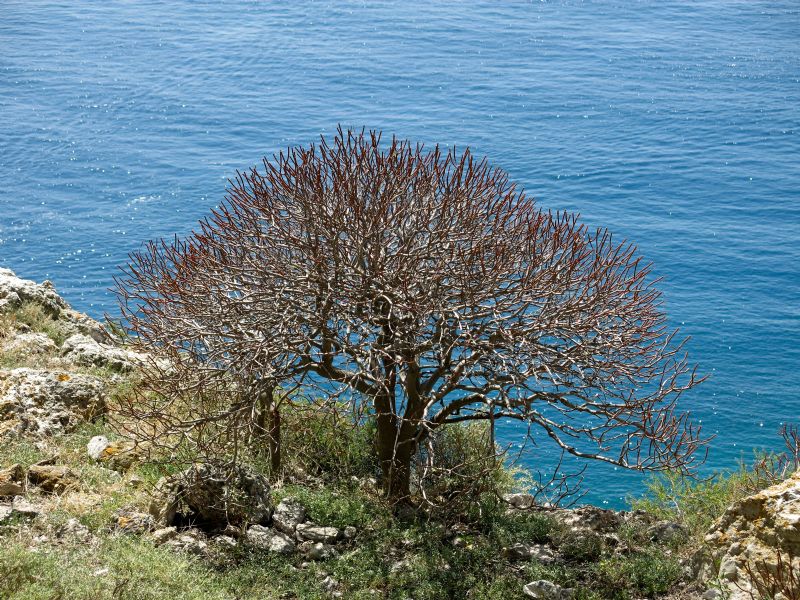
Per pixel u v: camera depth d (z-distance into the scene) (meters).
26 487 11.06
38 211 90.25
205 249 13.01
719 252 75.31
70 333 17.81
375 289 11.97
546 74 137.75
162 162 104.88
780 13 169.88
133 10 184.88
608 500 34.84
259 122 119.75
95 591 8.81
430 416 13.65
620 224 82.75
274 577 10.51
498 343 11.73
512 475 14.73
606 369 12.29
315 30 168.38
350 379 12.36
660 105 119.69
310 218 12.32
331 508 11.99
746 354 57.72
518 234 12.88
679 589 10.63
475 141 109.38
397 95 130.25
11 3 189.62
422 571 10.88
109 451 12.49
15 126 116.00
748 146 103.56
